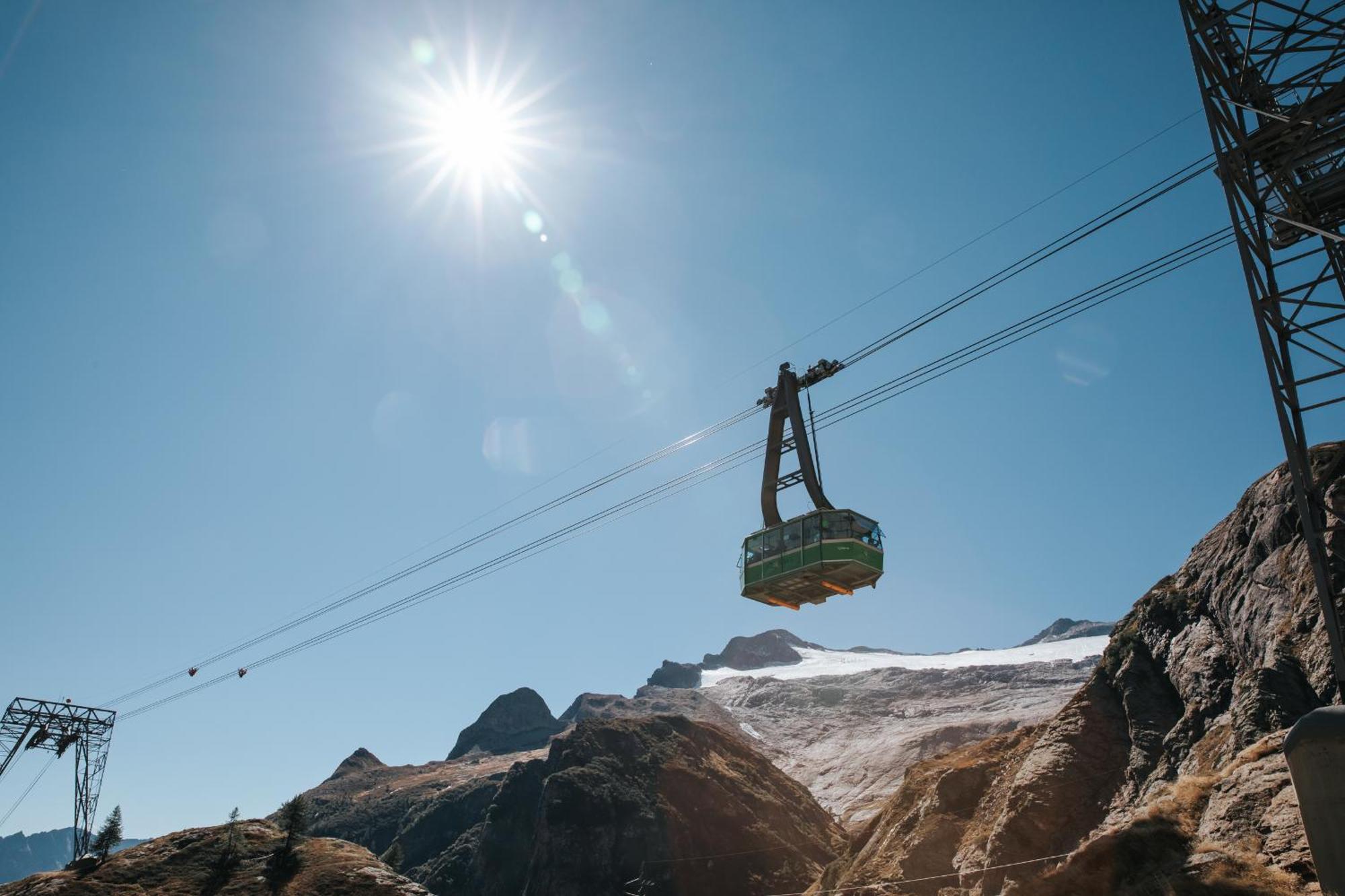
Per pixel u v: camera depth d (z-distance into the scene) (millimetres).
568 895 149875
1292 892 28609
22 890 88062
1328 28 24047
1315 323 23250
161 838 103438
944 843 90625
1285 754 20672
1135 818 39781
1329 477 21922
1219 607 90312
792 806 185125
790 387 37500
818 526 34406
